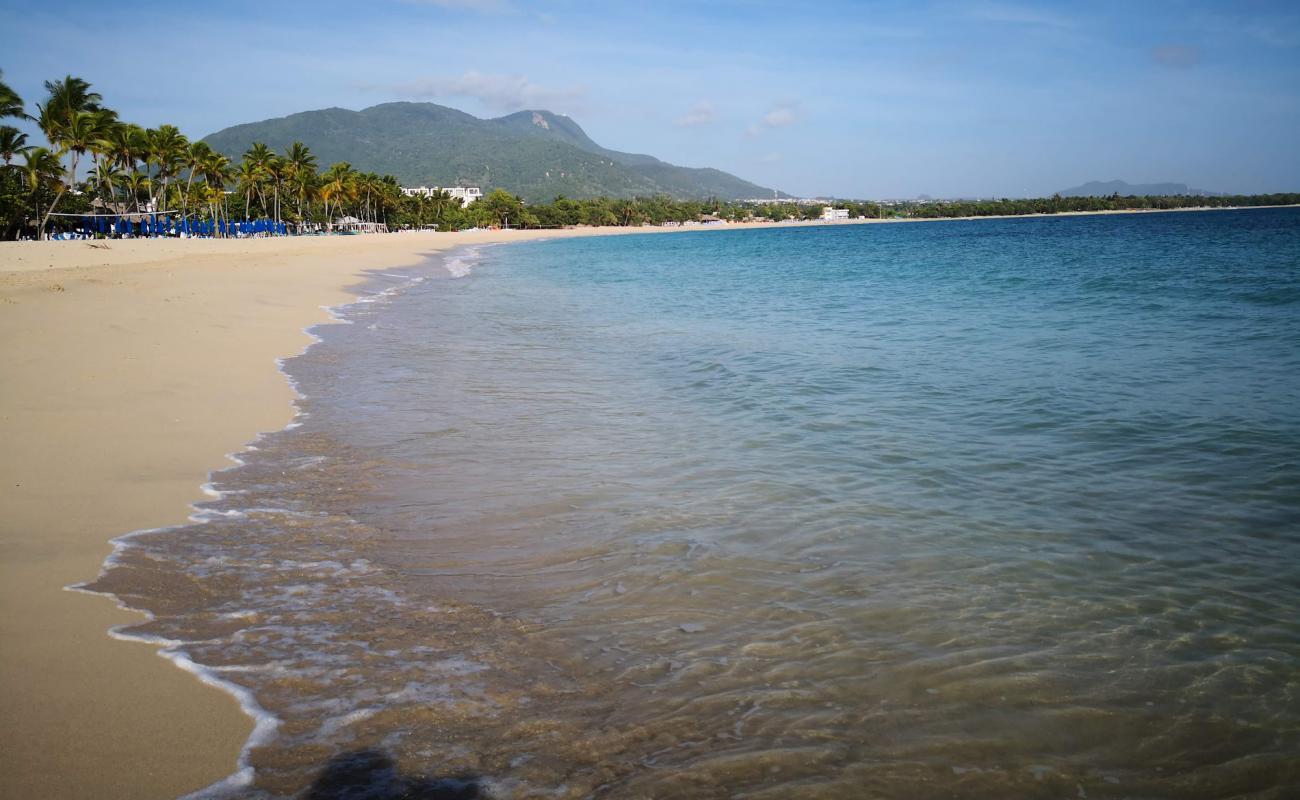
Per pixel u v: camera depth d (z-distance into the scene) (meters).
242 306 20.25
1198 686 4.25
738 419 10.13
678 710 4.07
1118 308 20.14
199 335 15.16
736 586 5.47
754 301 25.48
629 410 10.66
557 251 79.50
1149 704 4.10
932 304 23.00
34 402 9.70
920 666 4.46
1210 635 4.76
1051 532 6.35
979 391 11.36
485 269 47.22
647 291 30.41
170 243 63.28
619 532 6.43
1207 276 27.72
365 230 144.38
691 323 19.95
